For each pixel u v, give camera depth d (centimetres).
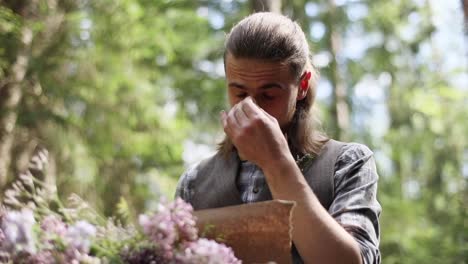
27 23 626
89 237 117
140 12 724
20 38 625
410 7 1216
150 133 769
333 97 1052
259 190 169
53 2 683
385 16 1192
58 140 661
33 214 122
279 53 158
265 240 130
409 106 1184
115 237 122
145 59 791
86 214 126
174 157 790
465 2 758
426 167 1148
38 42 675
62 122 658
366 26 1193
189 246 120
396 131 1177
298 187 140
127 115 738
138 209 764
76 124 679
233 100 163
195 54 867
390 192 1122
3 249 113
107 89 712
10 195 123
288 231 129
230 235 131
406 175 1173
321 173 165
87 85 696
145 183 785
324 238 138
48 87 657
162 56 841
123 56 729
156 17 754
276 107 160
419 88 1193
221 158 179
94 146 705
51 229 119
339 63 1097
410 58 1244
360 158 166
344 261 138
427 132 1152
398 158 1170
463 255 764
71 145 669
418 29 1233
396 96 1201
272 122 144
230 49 162
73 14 682
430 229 921
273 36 160
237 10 998
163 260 118
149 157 794
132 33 728
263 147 142
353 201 158
